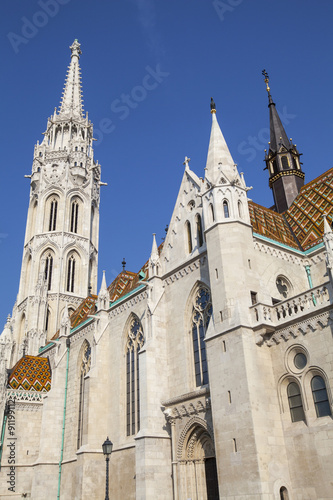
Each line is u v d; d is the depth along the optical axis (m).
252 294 35.53
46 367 65.31
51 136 98.81
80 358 59.06
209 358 34.00
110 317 53.78
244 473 28.98
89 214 92.44
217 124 43.69
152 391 40.00
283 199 60.69
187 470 36.75
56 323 80.44
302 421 29.89
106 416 49.25
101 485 45.94
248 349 31.89
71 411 57.34
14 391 58.81
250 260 36.78
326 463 27.59
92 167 96.50
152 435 38.22
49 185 91.38
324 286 30.33
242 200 39.25
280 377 31.61
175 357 41.22
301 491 28.48
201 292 40.84
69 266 87.12
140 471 37.38
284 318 32.09
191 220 44.19
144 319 47.47
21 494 54.47
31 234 91.56
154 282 44.56
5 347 60.72
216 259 36.81
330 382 28.50
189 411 36.75
